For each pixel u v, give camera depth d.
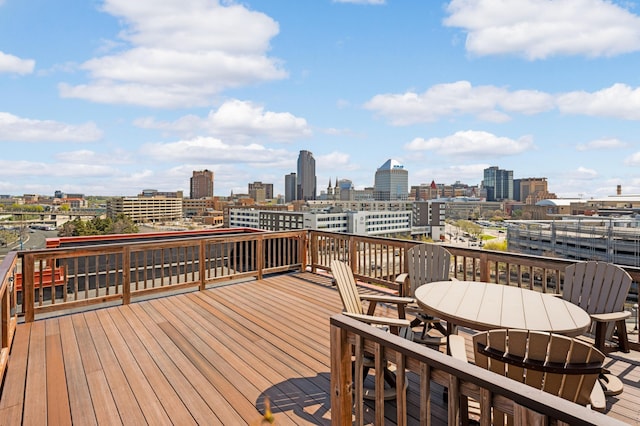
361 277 6.60
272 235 7.22
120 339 3.95
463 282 3.44
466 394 1.33
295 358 3.45
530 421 1.08
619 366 3.26
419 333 3.88
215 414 2.53
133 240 8.81
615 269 3.19
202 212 103.00
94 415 2.53
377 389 1.72
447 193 158.25
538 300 2.88
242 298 5.64
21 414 2.54
